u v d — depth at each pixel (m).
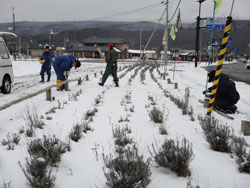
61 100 8.11
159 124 5.48
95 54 80.94
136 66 36.41
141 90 11.46
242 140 4.21
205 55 96.62
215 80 6.39
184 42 176.88
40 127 4.84
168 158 3.09
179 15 18.91
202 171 3.12
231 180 2.88
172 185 2.76
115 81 12.27
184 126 5.41
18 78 16.16
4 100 8.20
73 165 3.23
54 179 2.66
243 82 18.72
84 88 11.27
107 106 7.47
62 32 184.88
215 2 9.05
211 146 3.98
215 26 12.50
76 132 4.31
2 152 3.50
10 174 2.88
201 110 7.40
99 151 3.77
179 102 7.83
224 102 7.45
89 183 2.78
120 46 85.19
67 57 10.02
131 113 6.59
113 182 2.58
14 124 5.08
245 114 7.53
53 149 3.28
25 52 95.31
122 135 4.38
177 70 32.28
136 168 2.69
